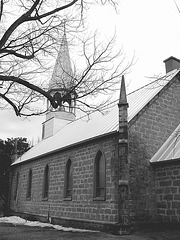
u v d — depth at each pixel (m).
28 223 21.75
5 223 21.92
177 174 15.11
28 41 7.14
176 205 14.77
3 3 6.79
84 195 18.08
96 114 24.70
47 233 15.29
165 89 18.66
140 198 15.45
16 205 29.73
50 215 21.83
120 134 15.82
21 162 29.83
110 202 15.69
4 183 36.56
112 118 19.81
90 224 16.81
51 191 22.52
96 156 17.80
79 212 18.22
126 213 14.35
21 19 6.74
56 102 7.37
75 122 29.50
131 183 15.36
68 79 9.05
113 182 15.83
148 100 17.58
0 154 38.19
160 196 15.84
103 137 17.23
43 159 25.30
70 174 20.50
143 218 15.20
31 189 26.56
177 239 12.16
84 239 12.84
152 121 17.41
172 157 15.47
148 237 12.98
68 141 22.20
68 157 20.98
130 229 14.30
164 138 17.69
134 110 17.67
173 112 18.66
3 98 7.37
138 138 16.44
